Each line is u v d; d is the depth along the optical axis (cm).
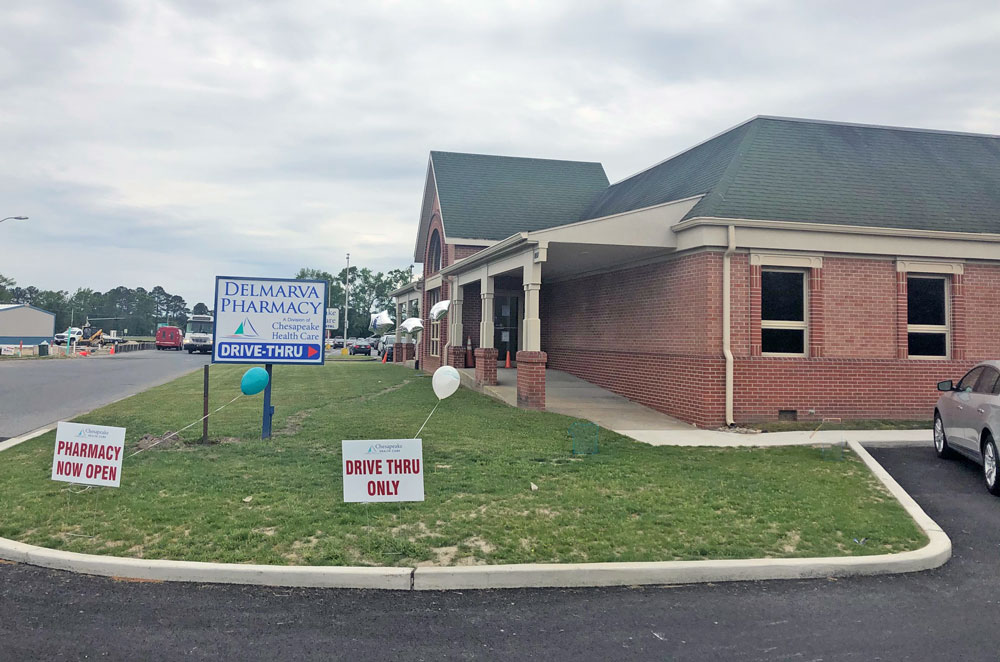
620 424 1307
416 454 674
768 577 559
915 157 1628
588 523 653
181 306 18775
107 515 661
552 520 660
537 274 1447
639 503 720
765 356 1325
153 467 867
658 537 619
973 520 730
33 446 1039
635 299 1600
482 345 1819
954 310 1396
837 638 453
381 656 419
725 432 1227
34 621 459
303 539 598
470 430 1151
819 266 1343
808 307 1348
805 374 1331
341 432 1126
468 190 2686
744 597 521
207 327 7119
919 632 464
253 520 644
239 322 1069
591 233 1376
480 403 1537
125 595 505
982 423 862
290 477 812
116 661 406
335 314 6103
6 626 451
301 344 1079
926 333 1400
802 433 1214
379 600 504
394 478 672
